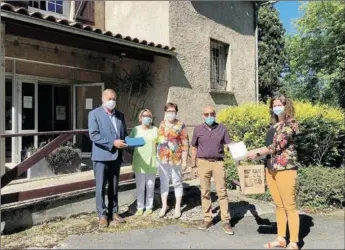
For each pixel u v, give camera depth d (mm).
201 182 5848
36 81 9719
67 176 7926
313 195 6848
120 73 10734
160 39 10602
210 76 12102
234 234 5602
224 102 12500
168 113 6332
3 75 6648
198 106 11242
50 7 11055
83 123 10555
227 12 12953
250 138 7988
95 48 8672
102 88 10375
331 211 6652
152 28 10789
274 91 21859
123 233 5605
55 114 10414
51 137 10023
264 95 21906
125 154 7383
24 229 5691
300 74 19656
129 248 4996
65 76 10258
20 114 9250
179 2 10891
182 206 7020
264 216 6453
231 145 5430
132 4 11320
